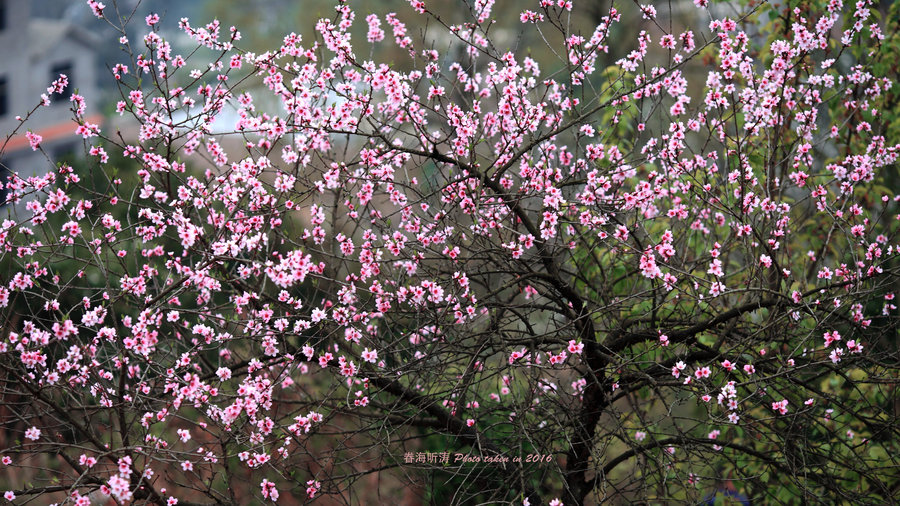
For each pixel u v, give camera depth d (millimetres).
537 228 5512
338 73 5820
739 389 6082
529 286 5898
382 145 5875
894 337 6699
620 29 17844
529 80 6008
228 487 5320
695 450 5824
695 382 5195
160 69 5371
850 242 5332
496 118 5840
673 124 5531
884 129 7152
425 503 6461
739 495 6953
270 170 5219
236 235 5074
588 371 5625
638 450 5559
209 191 5648
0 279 5219
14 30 27719
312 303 6070
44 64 29250
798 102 6430
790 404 6027
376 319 6684
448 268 5945
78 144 29328
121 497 4246
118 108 5297
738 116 6199
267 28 28047
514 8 21828
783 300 5355
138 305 5312
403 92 5152
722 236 6680
